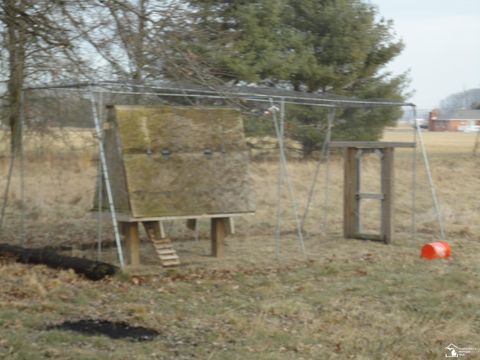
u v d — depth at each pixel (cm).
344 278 1144
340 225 1708
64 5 1027
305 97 1287
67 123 1299
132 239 1191
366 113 2633
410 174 2656
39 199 1734
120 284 1045
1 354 715
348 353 779
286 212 1869
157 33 1099
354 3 2628
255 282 1095
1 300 923
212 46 1548
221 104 1346
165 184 1169
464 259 1304
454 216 1836
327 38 2589
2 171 1845
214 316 906
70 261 1101
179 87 1124
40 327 825
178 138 1207
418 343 827
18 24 1020
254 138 2364
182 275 1117
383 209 1466
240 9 2316
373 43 2686
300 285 1087
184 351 761
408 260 1284
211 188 1202
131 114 1190
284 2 2503
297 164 2478
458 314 950
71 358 717
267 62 2347
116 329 834
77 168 1753
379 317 923
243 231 1602
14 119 1364
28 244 1344
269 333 838
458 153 3272
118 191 1173
